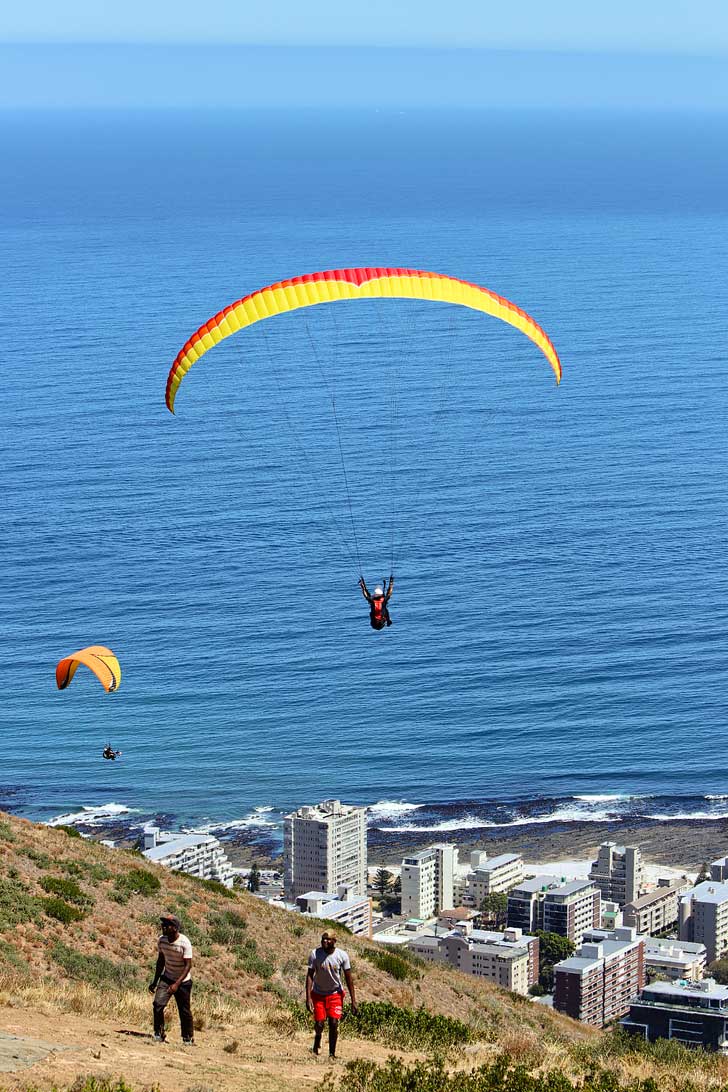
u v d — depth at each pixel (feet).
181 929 124.57
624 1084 79.25
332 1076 69.21
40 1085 57.93
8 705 463.42
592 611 564.30
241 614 557.74
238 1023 89.71
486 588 595.06
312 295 109.29
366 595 101.91
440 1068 72.74
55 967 105.29
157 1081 61.72
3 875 121.29
